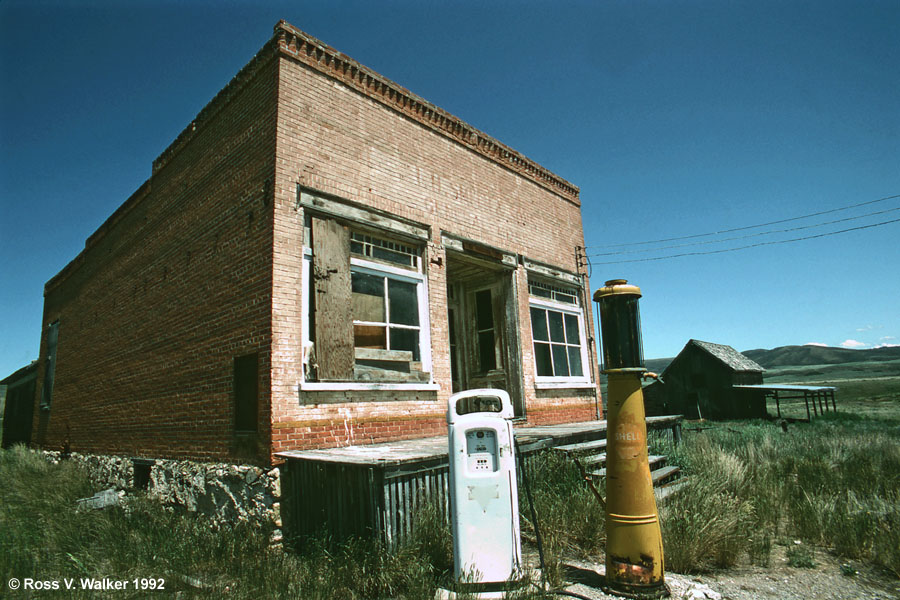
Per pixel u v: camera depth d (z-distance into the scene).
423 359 8.38
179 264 8.92
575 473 6.63
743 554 5.15
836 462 9.76
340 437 6.78
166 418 8.56
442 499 5.53
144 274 10.22
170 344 8.80
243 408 6.70
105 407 11.13
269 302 6.50
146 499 7.86
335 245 7.36
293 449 6.25
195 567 4.99
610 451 4.26
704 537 4.85
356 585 4.30
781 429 19.39
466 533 4.14
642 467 4.16
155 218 10.12
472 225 9.91
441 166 9.53
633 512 4.08
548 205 12.34
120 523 6.32
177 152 9.63
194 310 8.21
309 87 7.55
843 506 6.06
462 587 3.99
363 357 7.43
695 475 7.21
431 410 8.16
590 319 12.88
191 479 7.46
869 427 19.97
